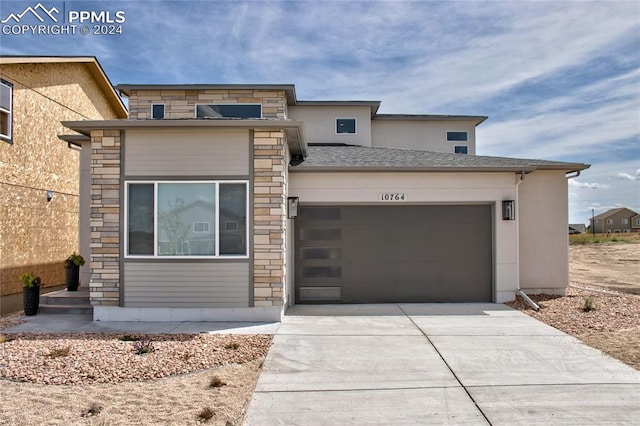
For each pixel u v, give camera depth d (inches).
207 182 324.5
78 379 198.5
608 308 353.1
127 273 321.4
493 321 321.1
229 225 323.9
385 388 192.7
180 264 321.1
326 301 394.0
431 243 399.9
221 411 168.1
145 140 324.8
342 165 390.0
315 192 393.1
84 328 300.8
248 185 323.6
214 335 280.5
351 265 396.5
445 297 398.6
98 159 323.9
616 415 165.2
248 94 501.7
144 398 178.9
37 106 446.0
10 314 370.3
